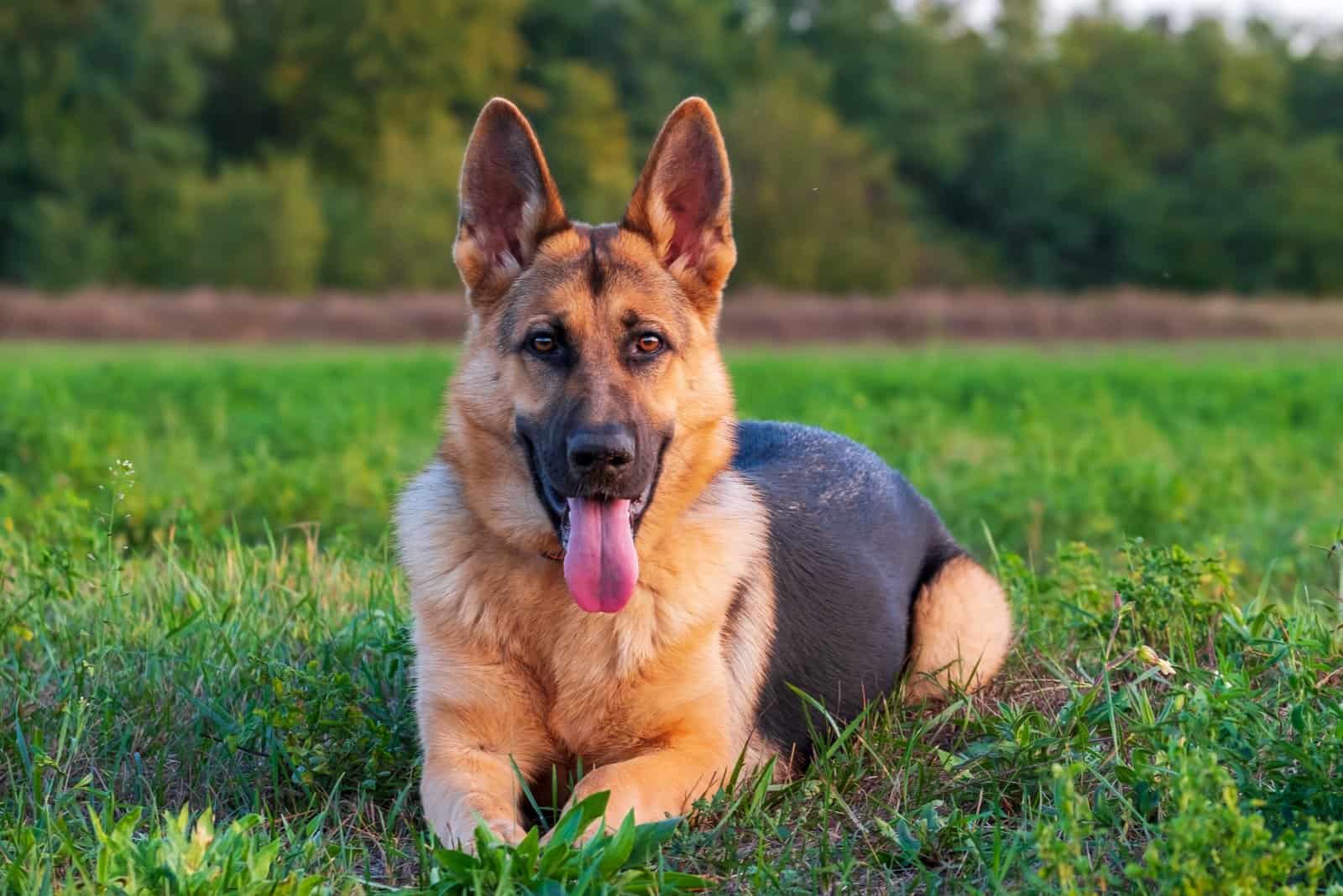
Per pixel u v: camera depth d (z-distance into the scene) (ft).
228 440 43.57
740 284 226.79
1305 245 256.93
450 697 14.79
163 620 19.16
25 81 206.49
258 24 244.22
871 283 229.04
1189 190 268.21
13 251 200.95
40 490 30.22
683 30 257.75
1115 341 175.22
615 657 14.73
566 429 14.56
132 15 216.74
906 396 64.08
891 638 18.03
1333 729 13.32
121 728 16.39
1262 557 26.61
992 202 275.59
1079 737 14.51
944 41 301.84
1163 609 17.79
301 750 15.08
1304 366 98.89
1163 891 10.98
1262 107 299.38
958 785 14.60
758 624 16.21
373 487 29.99
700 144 16.14
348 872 12.92
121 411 50.08
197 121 237.66
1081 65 307.58
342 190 223.10
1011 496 30.71
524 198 16.05
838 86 283.18
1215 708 13.89
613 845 11.98
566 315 15.16
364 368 87.81
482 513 15.28
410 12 236.43
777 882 12.44
